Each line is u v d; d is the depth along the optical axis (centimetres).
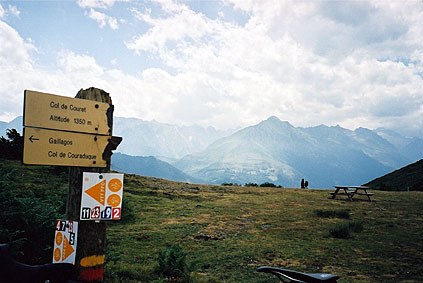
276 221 1221
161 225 1123
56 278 288
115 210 339
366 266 706
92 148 334
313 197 1997
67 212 332
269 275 644
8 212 517
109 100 352
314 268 691
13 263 254
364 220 1253
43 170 1595
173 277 583
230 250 830
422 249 851
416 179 4134
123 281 524
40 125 301
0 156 1838
